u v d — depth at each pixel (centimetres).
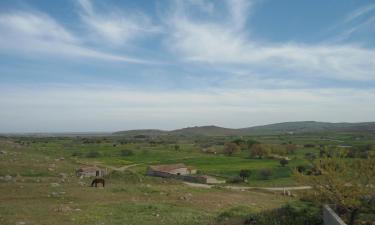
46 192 3428
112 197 3456
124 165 11544
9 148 8825
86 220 2247
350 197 1819
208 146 18900
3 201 2859
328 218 1691
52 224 2078
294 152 14612
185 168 9962
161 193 3984
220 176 9475
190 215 2622
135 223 2258
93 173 6850
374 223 1853
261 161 12688
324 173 1883
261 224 2089
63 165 7088
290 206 2239
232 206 3356
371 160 1847
